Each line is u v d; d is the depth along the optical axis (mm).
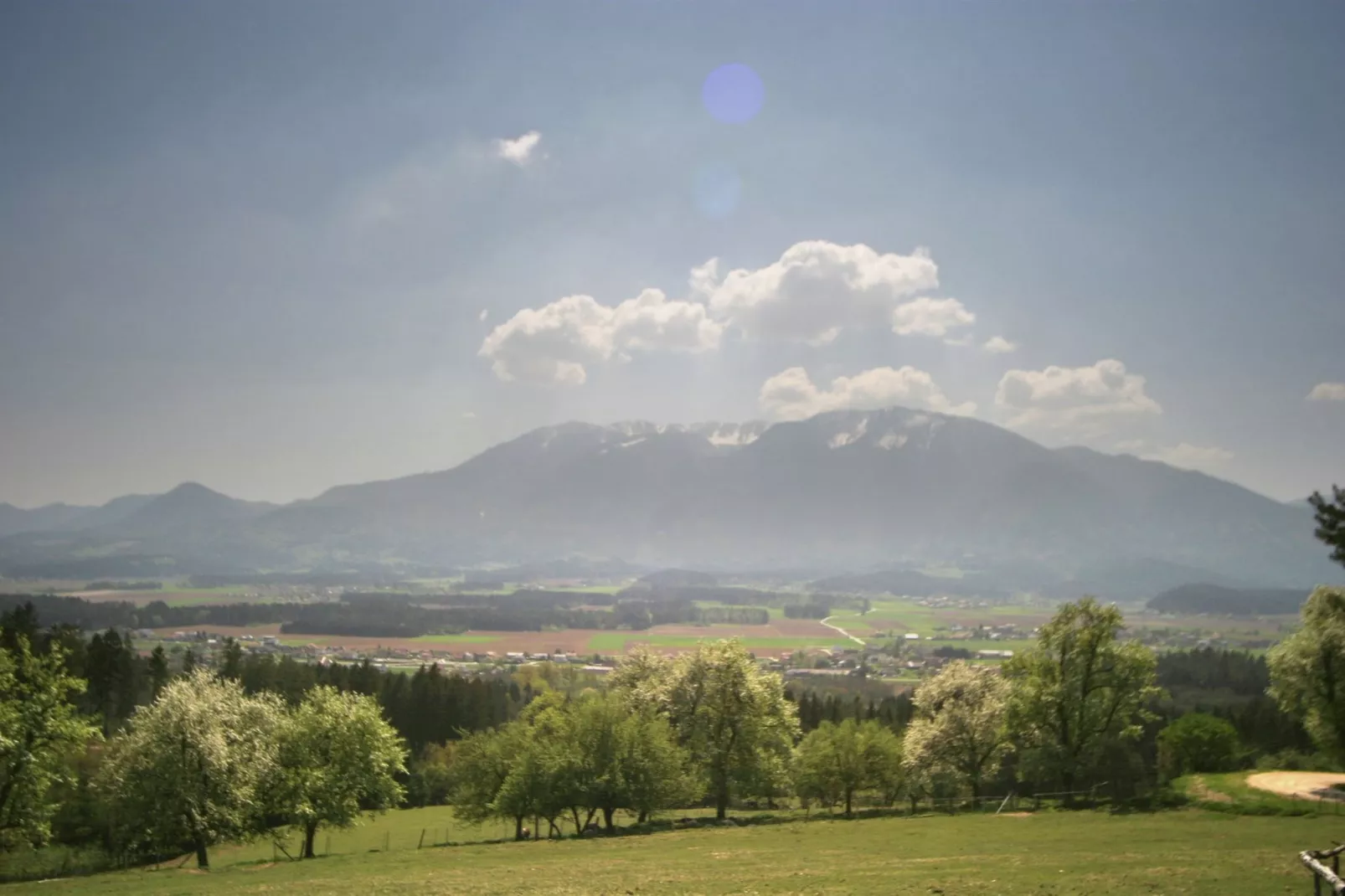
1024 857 41219
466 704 150625
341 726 67062
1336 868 17953
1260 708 124062
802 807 88250
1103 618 71438
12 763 52188
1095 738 70312
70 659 129750
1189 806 58750
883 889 33750
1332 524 44156
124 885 45438
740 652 80188
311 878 45625
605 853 52062
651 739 69500
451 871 46219
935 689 84312
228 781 58188
